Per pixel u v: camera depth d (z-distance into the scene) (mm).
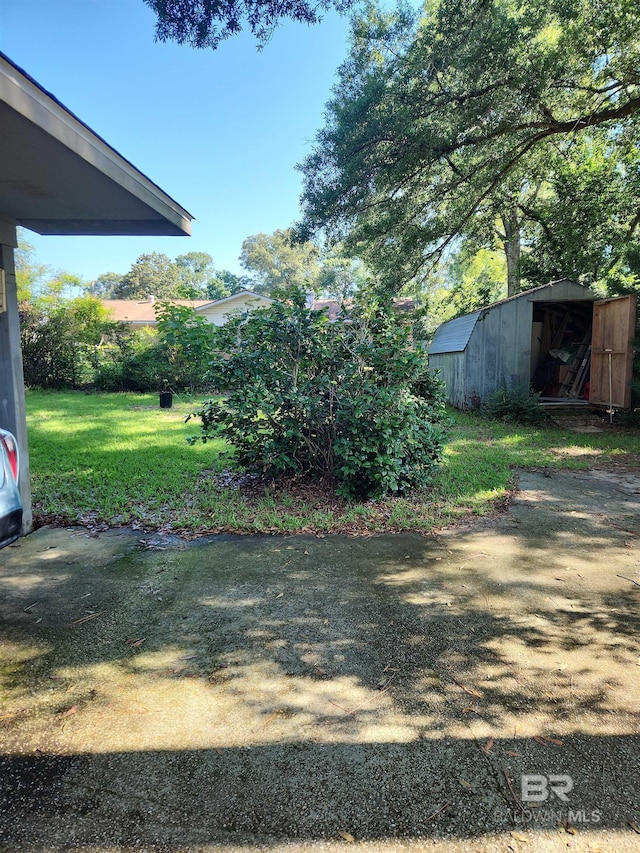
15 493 2664
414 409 5062
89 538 3930
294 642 2467
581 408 10969
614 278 10922
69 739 1821
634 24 7219
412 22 9031
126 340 18281
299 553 3635
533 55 7652
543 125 8945
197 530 4109
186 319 5309
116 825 1476
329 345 5008
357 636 2525
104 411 12070
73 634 2529
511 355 11414
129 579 3180
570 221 10875
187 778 1646
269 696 2064
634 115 9070
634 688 2139
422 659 2334
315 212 10180
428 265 13125
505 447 7707
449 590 3047
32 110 2059
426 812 1525
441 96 8594
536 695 2084
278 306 5016
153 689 2105
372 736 1846
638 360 9398
